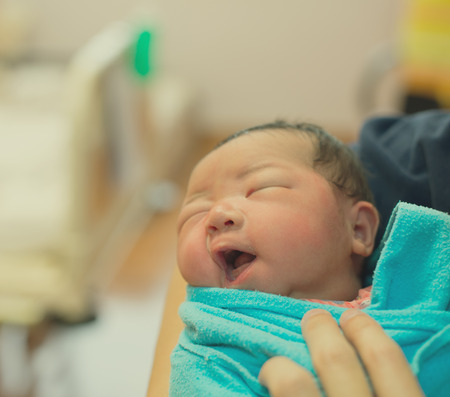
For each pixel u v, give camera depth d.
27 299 1.76
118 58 1.76
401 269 0.72
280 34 3.45
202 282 0.77
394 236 0.72
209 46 3.51
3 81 2.73
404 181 0.86
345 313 0.62
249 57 3.51
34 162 1.98
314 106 3.58
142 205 2.58
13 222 1.70
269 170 0.81
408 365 0.56
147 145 2.35
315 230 0.77
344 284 0.80
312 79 3.52
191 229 0.82
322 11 3.39
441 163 0.84
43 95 2.62
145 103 2.25
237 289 0.75
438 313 0.67
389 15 3.33
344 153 0.87
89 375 1.87
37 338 2.01
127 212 2.21
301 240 0.76
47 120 2.38
